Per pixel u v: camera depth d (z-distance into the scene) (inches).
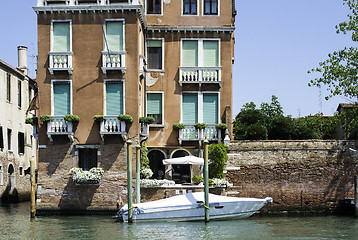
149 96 1034.1
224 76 1027.9
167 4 1042.7
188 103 1029.2
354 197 967.6
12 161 1304.1
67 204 924.6
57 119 935.7
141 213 831.7
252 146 983.0
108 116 923.4
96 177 908.6
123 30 941.2
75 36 945.5
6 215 970.1
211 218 849.5
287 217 940.6
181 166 1024.2
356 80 982.4
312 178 981.2
